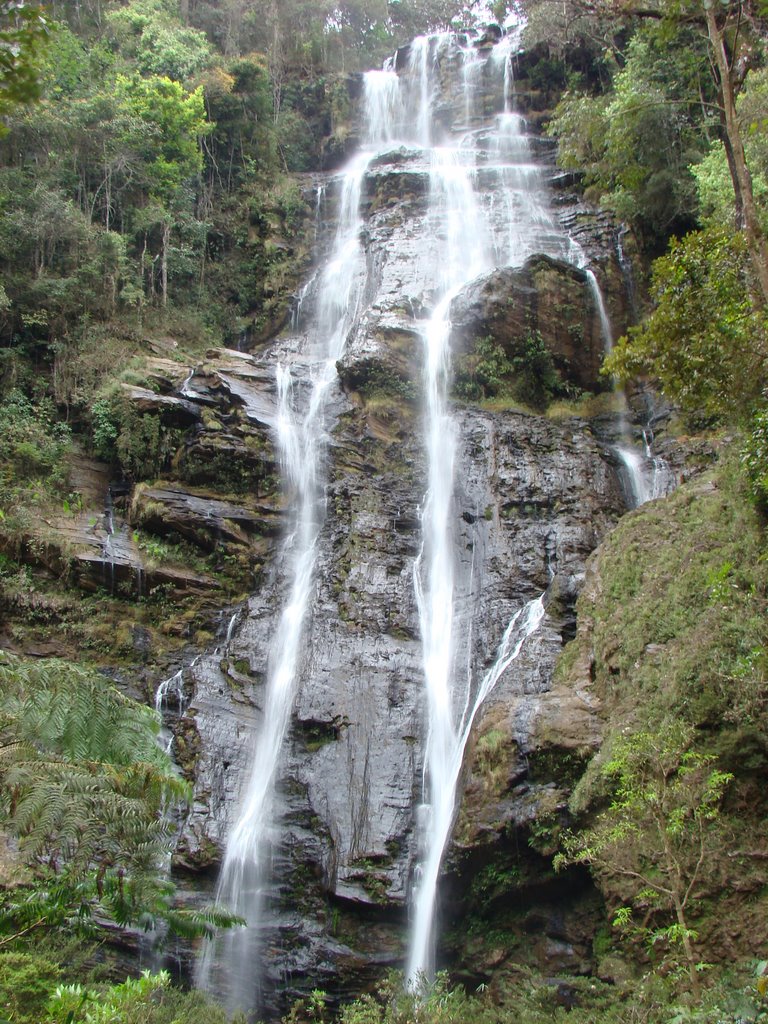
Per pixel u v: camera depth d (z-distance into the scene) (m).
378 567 19.27
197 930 8.29
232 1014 13.62
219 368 23.66
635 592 15.20
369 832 15.30
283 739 16.92
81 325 24.02
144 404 21.77
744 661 11.89
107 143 27.19
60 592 19.12
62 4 30.00
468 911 13.89
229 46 36.59
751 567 13.41
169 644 19.19
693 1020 8.86
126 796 7.70
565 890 13.24
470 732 15.61
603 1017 10.85
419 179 30.36
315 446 22.02
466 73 36.47
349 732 16.64
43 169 26.30
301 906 15.12
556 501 19.84
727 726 11.83
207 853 15.34
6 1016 10.18
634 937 11.65
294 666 17.95
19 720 8.02
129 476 21.61
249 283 30.12
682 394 12.89
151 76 30.08
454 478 20.83
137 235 27.94
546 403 23.72
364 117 36.97
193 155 29.11
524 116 34.72
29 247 24.59
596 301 24.95
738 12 13.16
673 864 10.05
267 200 31.66
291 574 20.22
